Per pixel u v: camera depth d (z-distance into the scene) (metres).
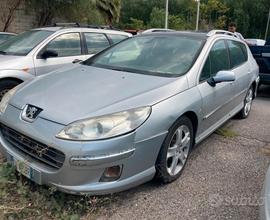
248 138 5.50
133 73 4.06
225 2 57.19
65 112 3.16
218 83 4.59
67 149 2.96
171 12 55.50
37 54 6.30
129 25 47.03
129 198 3.50
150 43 4.73
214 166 4.37
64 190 3.07
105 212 3.25
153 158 3.42
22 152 3.37
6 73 5.82
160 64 4.27
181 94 3.75
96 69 4.26
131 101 3.33
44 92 3.55
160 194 3.61
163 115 3.41
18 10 15.19
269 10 59.19
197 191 3.72
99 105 3.23
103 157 3.00
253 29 61.44
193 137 4.19
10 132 3.49
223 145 5.12
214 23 51.00
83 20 15.60
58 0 14.38
